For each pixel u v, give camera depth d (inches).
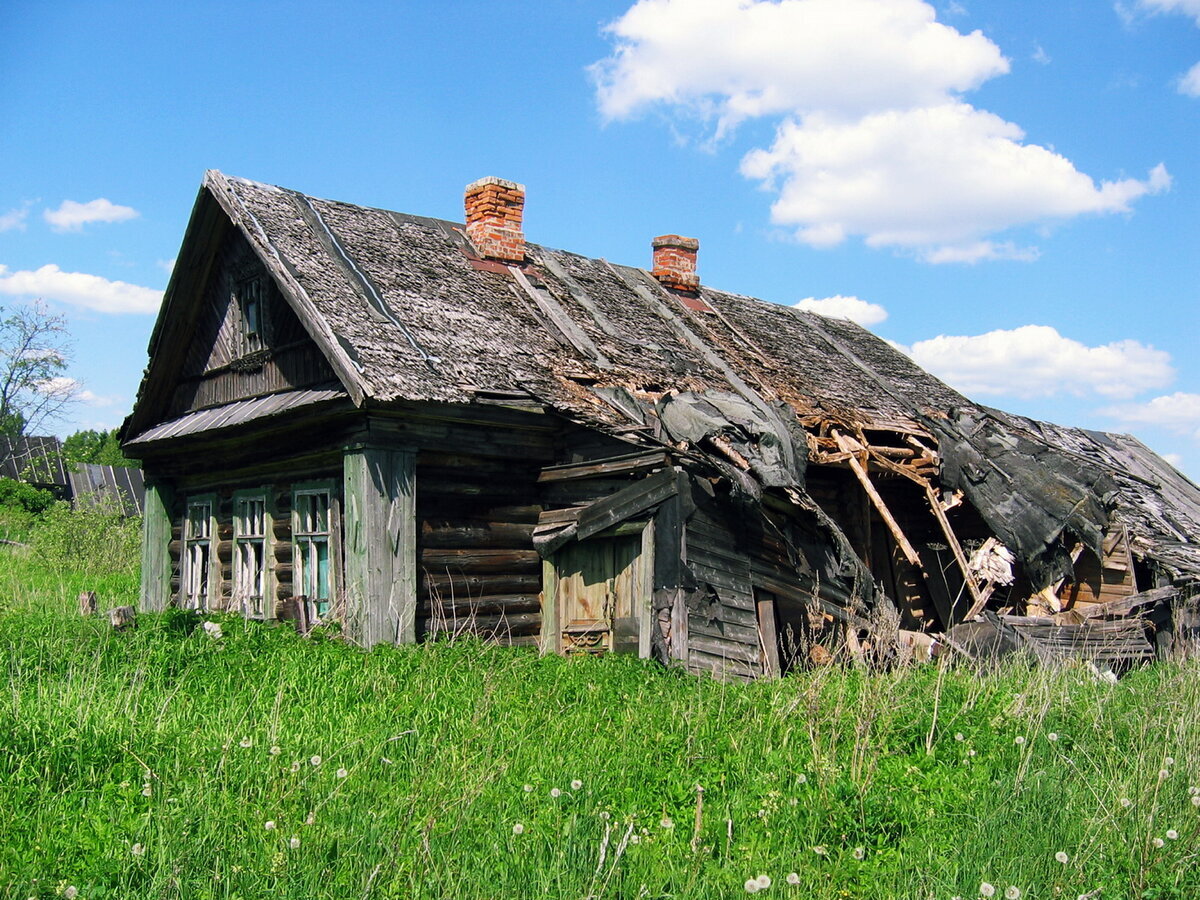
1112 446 755.4
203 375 550.9
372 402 384.5
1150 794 221.5
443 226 581.0
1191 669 374.3
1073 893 183.8
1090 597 550.6
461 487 428.1
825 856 198.7
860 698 281.9
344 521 407.2
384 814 202.1
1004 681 358.9
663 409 448.8
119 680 293.9
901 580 592.1
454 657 361.7
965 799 227.6
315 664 328.8
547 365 466.0
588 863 185.9
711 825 208.8
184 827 190.1
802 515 444.1
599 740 260.8
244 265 510.0
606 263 656.4
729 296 721.0
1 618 387.2
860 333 784.3
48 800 201.2
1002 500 546.6
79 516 825.5
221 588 517.7
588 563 432.5
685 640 388.2
